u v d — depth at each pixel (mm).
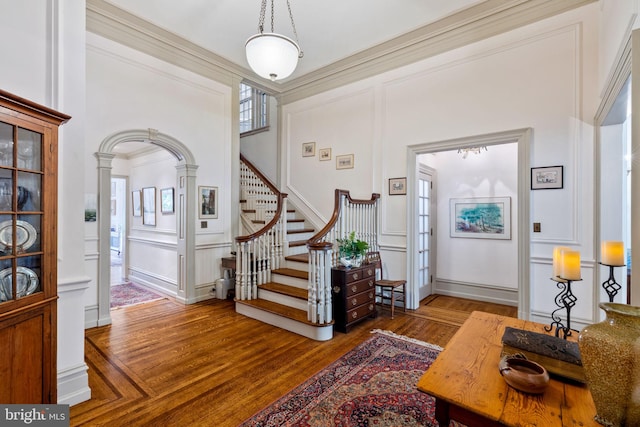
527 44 3396
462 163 4859
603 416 993
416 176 4230
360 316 3557
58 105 2014
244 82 5387
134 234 6000
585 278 3088
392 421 1916
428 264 4898
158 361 2721
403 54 4266
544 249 3299
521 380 1162
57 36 2020
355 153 4770
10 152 1516
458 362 1408
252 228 5301
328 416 1968
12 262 1545
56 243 1759
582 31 3094
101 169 3643
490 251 4598
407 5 3533
